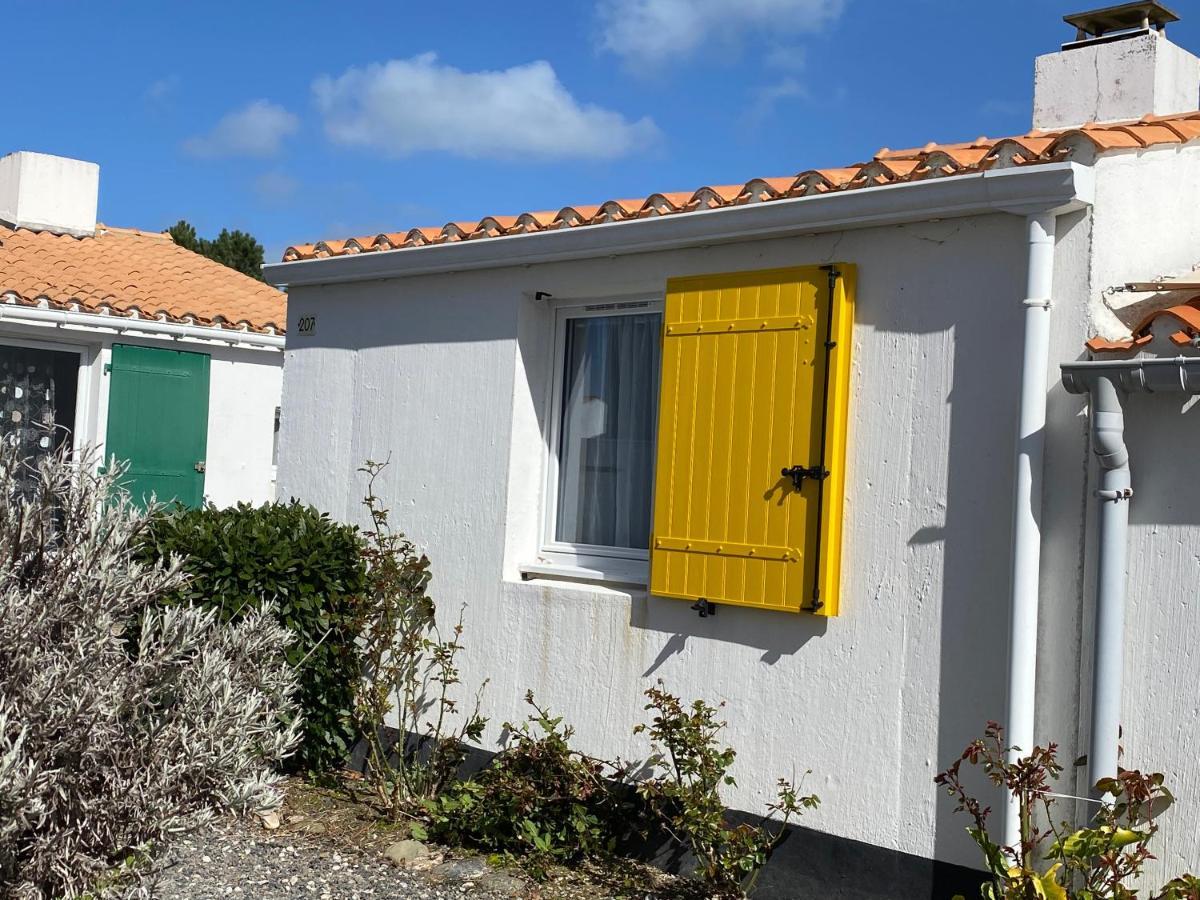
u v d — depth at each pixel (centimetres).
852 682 555
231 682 450
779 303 582
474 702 717
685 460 613
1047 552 502
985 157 514
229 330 1323
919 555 538
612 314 700
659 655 629
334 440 818
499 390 723
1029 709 493
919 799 530
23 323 1188
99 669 415
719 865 564
